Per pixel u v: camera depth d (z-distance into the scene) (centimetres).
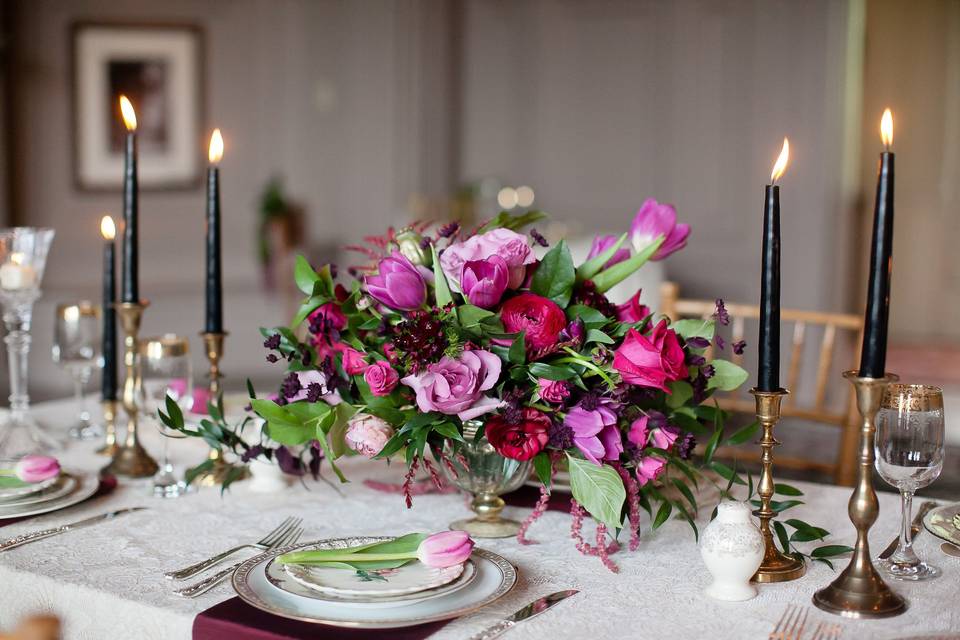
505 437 115
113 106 554
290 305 576
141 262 561
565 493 145
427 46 579
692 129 543
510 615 102
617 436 115
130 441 156
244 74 574
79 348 176
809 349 516
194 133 567
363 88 582
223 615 100
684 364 120
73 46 545
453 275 119
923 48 685
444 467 127
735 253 536
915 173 696
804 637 97
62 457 167
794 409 207
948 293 703
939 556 122
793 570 113
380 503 142
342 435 123
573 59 571
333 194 591
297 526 129
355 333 125
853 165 545
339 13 581
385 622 94
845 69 506
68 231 553
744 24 526
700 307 217
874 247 98
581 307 120
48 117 546
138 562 117
